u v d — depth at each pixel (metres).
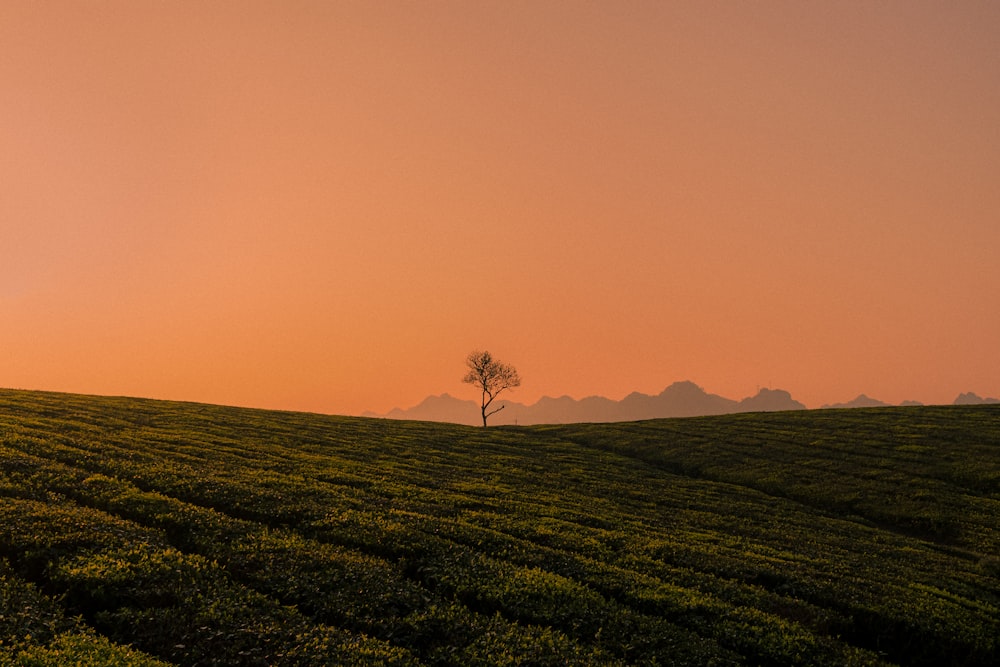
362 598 22.00
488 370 142.88
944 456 69.44
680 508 48.62
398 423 90.19
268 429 65.50
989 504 54.22
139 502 28.70
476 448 70.44
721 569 31.77
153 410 69.62
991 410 97.44
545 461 65.56
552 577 26.48
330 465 48.59
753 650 22.94
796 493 59.22
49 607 18.19
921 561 39.31
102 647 16.09
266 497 33.38
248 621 18.92
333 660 17.48
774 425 92.56
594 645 21.28
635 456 77.19
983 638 26.95
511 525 35.44
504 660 19.09
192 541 25.19
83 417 56.72
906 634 27.12
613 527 39.09
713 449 77.06
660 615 25.06
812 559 36.19
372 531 29.55
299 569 23.56
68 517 24.62
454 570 25.97
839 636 25.97
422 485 45.88
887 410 103.00
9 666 14.68
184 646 17.30
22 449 37.09
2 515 23.75
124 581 20.14
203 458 44.16
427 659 19.09
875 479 62.31
